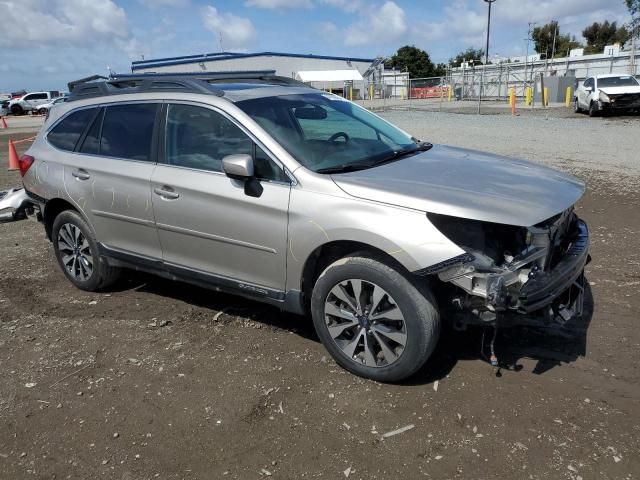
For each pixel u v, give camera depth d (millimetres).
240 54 56875
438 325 3314
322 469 2822
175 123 4281
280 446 3002
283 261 3701
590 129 17750
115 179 4547
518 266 3139
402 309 3287
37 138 5441
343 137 4230
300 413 3270
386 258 3342
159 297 5074
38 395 3566
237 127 3924
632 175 9688
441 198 3246
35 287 5422
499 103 37438
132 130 4562
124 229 4613
